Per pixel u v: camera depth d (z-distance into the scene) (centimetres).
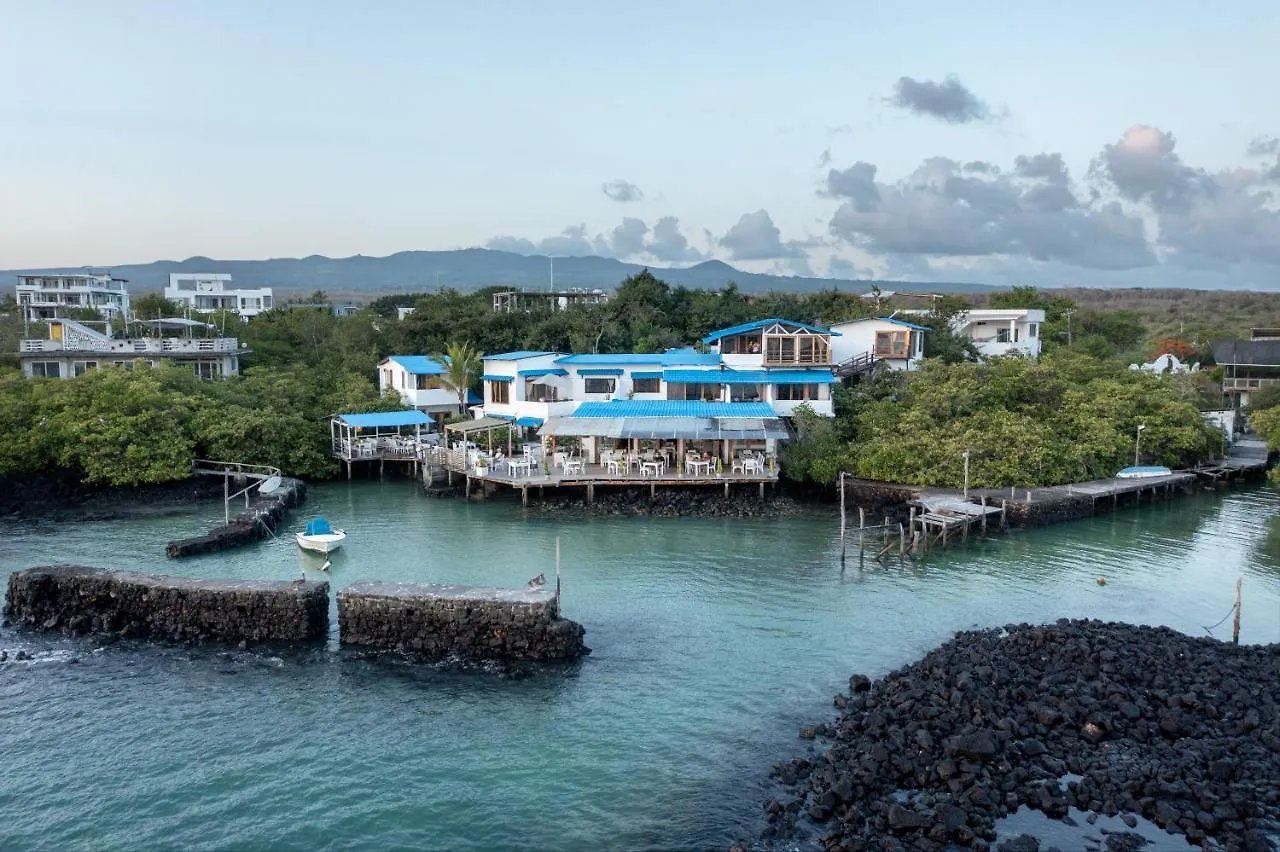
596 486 5447
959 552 4356
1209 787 2109
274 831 2077
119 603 3328
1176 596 3709
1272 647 2973
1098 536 4719
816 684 2825
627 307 9000
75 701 2731
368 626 3123
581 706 2684
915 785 2186
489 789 2241
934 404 5769
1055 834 1991
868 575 3956
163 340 7119
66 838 2053
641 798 2189
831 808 2089
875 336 6925
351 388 7100
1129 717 2453
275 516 4875
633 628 3297
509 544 4475
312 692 2788
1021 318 7931
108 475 5388
